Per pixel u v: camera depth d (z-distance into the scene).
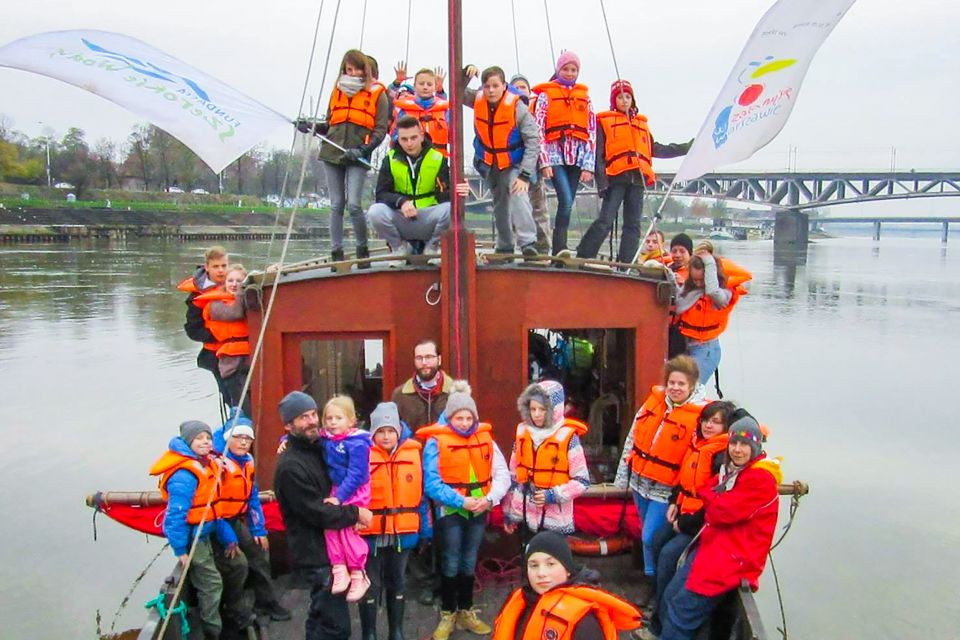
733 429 4.41
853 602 9.20
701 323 6.26
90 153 83.62
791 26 6.77
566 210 7.16
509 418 5.66
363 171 6.67
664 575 4.89
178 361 20.56
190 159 83.75
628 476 5.34
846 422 15.98
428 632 5.00
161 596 4.52
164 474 4.75
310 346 6.40
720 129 7.00
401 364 5.57
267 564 5.25
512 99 5.88
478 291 5.58
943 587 9.45
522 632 3.14
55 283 35.84
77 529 10.73
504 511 5.11
